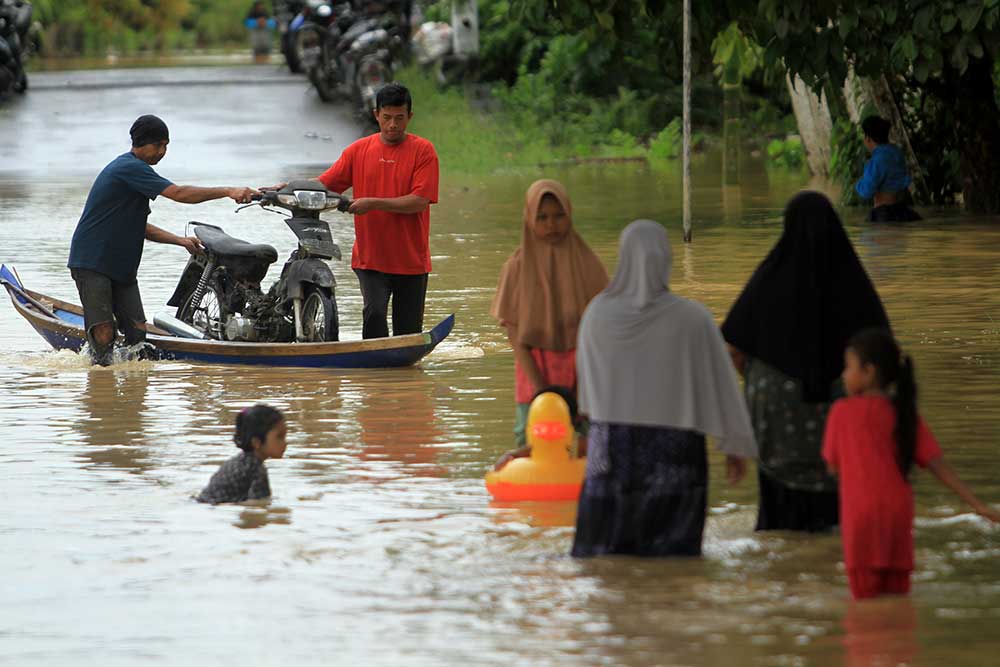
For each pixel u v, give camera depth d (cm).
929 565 1998
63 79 12988
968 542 2098
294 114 11144
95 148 10288
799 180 8906
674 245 5781
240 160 9700
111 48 19462
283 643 1742
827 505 2161
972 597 1866
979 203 6825
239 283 3759
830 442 1900
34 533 2209
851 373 1895
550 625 1786
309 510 2320
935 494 2348
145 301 4600
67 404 3175
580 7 6312
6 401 3212
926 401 3014
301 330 3688
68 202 7769
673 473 2022
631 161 10875
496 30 13125
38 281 5047
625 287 2025
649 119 12488
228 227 6788
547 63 12438
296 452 2717
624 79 12556
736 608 1836
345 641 1744
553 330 2370
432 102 11506
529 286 2372
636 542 2042
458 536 2164
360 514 2294
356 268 3628
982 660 1655
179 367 3616
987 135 6762
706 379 2005
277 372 3531
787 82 8950
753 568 1998
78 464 2645
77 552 2111
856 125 7300
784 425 2142
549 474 2356
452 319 3469
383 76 10594
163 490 2458
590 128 11912
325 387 3334
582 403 2069
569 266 2370
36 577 2002
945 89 7069
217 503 2369
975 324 3909
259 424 2394
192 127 10731
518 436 2483
